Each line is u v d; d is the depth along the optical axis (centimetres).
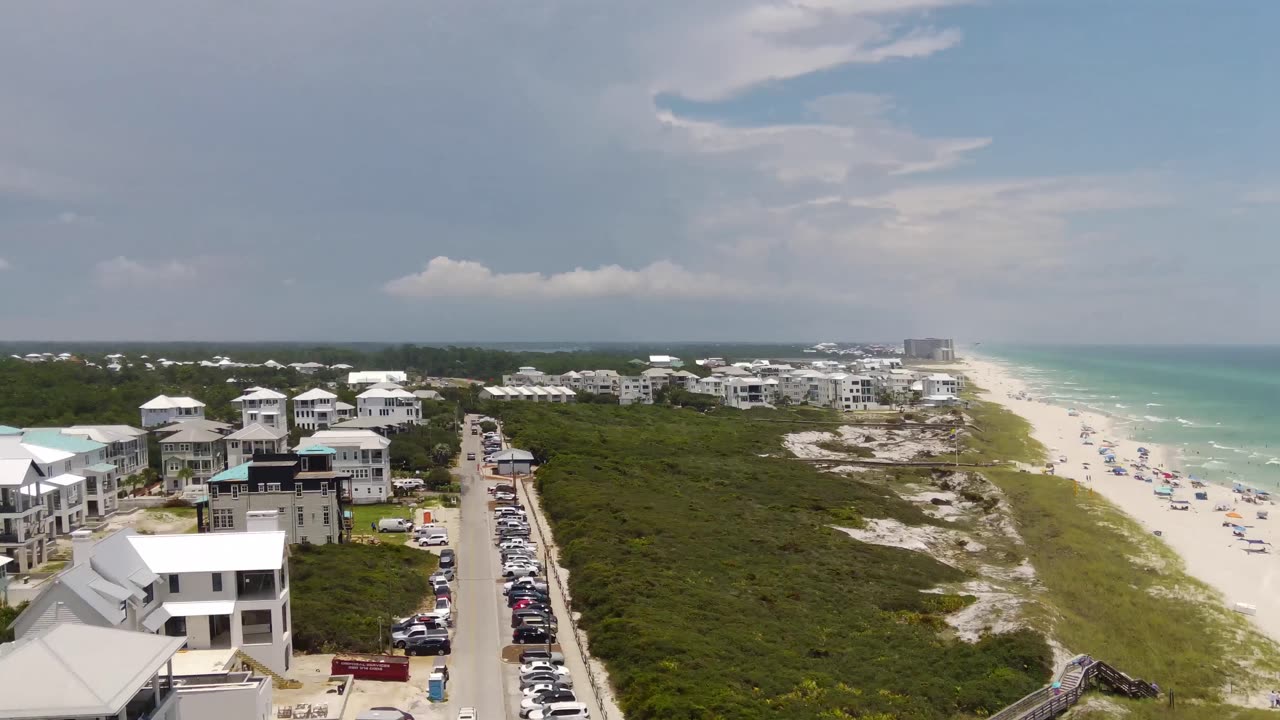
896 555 11300
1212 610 9838
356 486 13238
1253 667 8288
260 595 6425
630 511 12012
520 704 6069
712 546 10800
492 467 16225
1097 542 12650
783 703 6244
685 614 8025
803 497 14412
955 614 8906
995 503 14900
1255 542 12950
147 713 4306
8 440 9594
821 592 9338
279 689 6166
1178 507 15312
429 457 16338
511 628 7769
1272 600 10362
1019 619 8394
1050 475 17375
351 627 7300
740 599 8831
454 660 6981
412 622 7469
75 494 10650
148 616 5972
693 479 15388
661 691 6153
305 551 9581
